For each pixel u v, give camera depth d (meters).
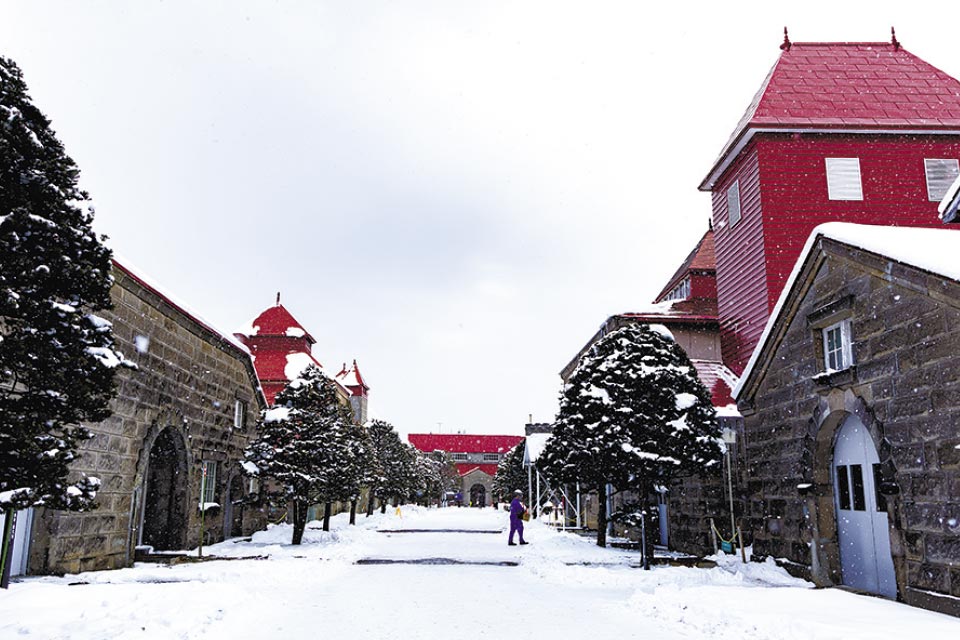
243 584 12.88
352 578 14.27
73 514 13.75
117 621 8.47
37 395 8.38
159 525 19.19
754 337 23.61
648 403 15.96
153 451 19.39
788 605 10.01
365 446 37.56
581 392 20.00
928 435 10.45
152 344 17.11
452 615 9.99
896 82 24.97
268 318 39.97
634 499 24.09
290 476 21.67
